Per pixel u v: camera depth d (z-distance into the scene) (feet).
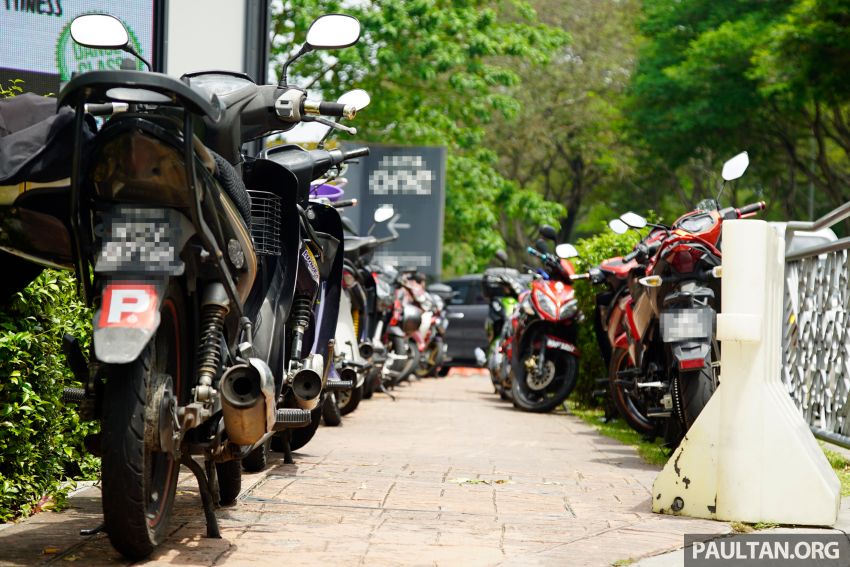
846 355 22.43
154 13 27.14
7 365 14.67
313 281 17.71
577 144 139.64
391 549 13.98
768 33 99.04
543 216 105.09
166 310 12.43
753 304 16.67
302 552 13.62
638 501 18.48
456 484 19.81
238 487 16.49
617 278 30.32
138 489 11.71
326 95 87.92
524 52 93.71
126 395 11.71
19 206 12.23
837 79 92.17
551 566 13.17
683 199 135.54
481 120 96.99
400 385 58.03
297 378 15.48
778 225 19.83
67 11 25.66
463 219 95.20
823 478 16.40
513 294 51.96
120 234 11.71
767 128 109.81
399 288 49.24
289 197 15.29
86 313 17.69
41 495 16.11
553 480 20.85
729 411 16.69
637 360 26.14
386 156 63.67
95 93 11.13
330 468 21.45
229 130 13.65
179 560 12.89
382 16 85.92
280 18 87.40
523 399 39.27
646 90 113.80
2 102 12.94
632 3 135.33
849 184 113.91
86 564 12.56
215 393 12.54
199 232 11.66
